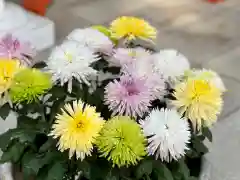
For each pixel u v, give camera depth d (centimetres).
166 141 64
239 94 180
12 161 76
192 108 69
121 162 64
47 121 75
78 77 71
